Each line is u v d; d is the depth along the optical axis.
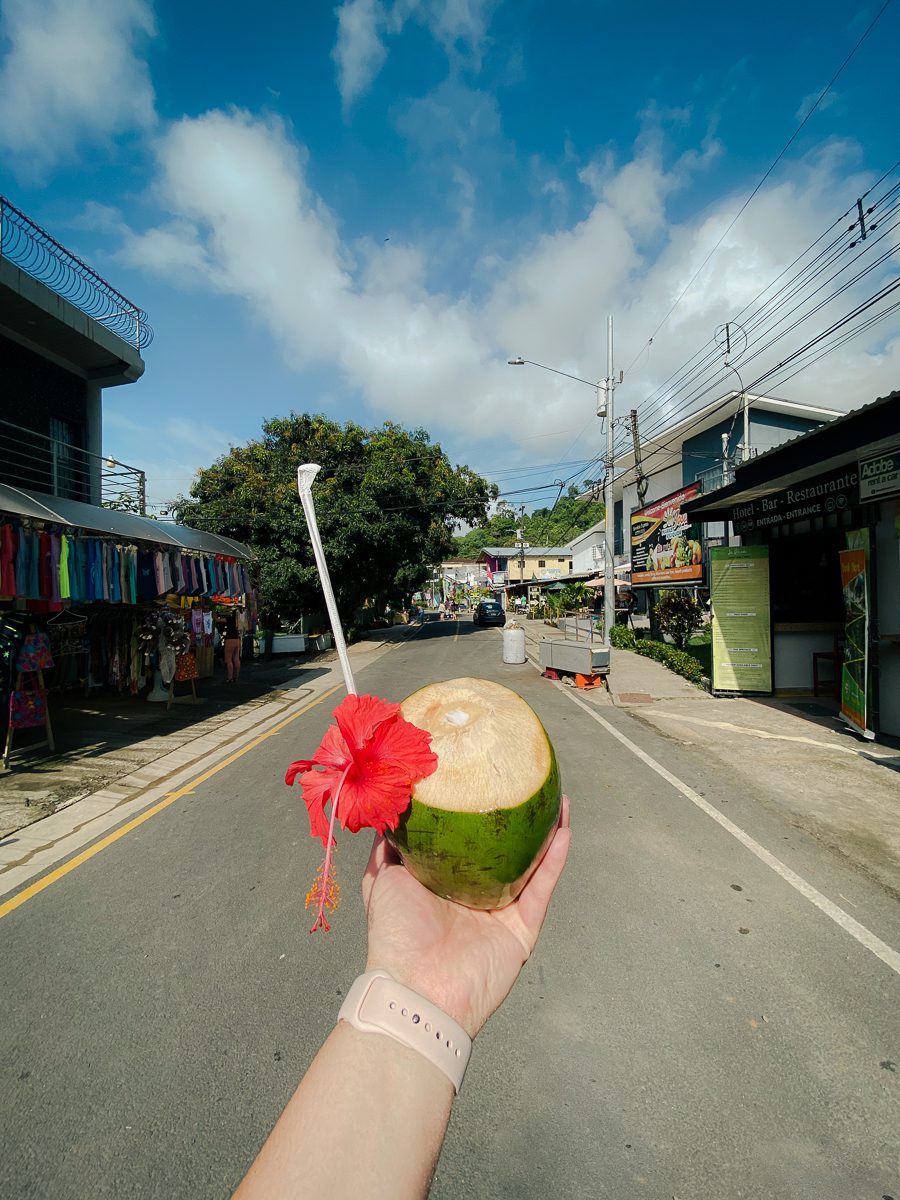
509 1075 2.39
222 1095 2.31
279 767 6.93
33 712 7.12
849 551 7.51
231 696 11.79
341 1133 0.62
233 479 22.09
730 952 3.15
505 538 80.00
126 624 10.20
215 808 5.58
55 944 3.37
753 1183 1.93
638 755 6.95
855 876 3.96
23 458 10.53
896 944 3.20
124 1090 2.34
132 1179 1.99
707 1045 2.51
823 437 7.00
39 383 10.98
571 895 3.75
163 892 3.96
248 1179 0.59
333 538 20.17
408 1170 0.61
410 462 25.91
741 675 10.05
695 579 14.49
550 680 13.13
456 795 0.97
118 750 7.59
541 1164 2.02
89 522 7.43
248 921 3.57
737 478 8.91
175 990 2.95
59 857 4.52
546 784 1.04
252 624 13.84
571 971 3.01
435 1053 0.72
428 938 0.91
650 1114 2.19
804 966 3.02
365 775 0.89
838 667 9.85
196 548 10.07
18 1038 2.64
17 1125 2.20
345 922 3.54
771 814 5.07
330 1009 2.79
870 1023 2.62
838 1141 2.07
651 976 2.96
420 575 28.47
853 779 5.89
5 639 6.68
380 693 12.41
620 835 4.66
